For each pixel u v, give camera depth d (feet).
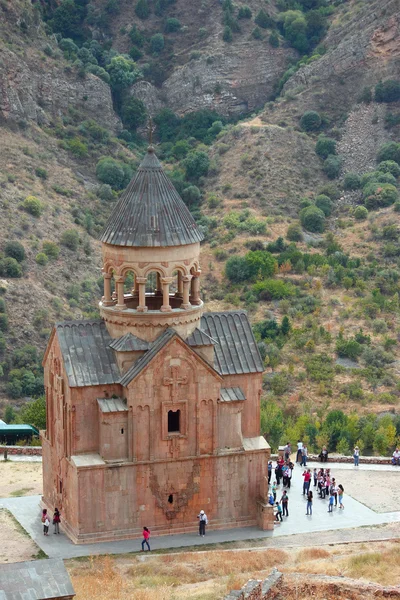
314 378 524.52
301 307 613.11
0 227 617.62
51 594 191.01
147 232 274.98
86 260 643.45
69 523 280.92
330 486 310.45
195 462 282.15
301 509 305.12
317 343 563.89
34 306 570.87
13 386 508.53
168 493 280.51
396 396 510.17
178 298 294.25
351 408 494.59
